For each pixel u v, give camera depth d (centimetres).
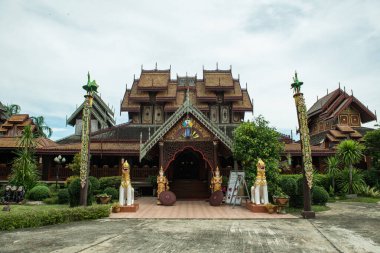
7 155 3259
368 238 973
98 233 1038
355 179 2623
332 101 4034
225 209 1750
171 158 2112
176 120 2100
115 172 3011
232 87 3975
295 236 1002
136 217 1441
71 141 3759
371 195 2552
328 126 3947
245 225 1232
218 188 2031
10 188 2028
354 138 3450
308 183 1462
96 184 2220
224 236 998
